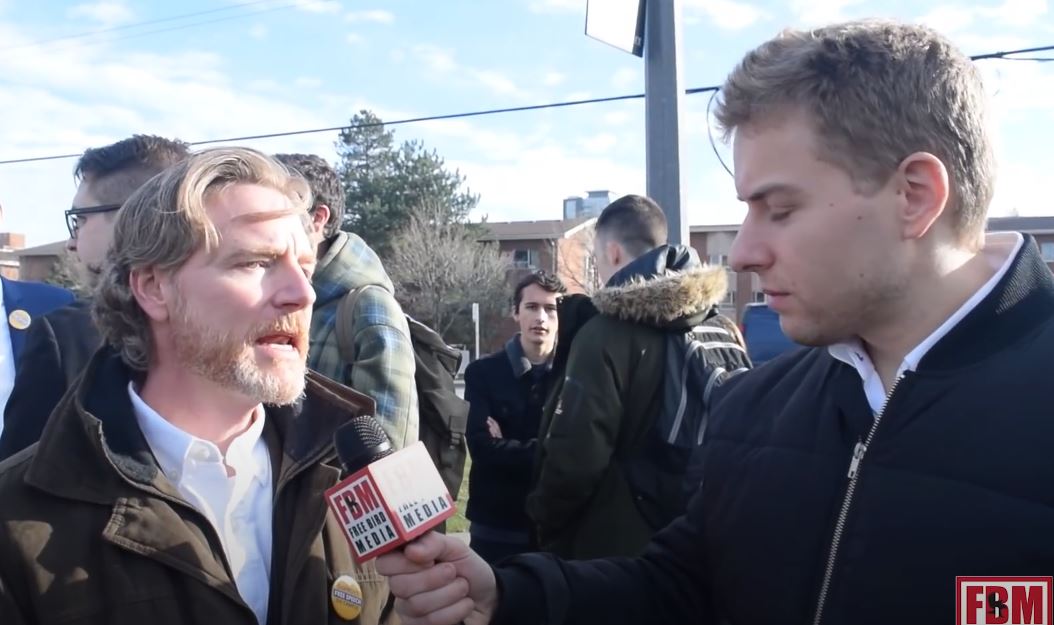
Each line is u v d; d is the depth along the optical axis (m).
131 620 1.38
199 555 1.45
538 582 1.68
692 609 1.79
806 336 1.40
